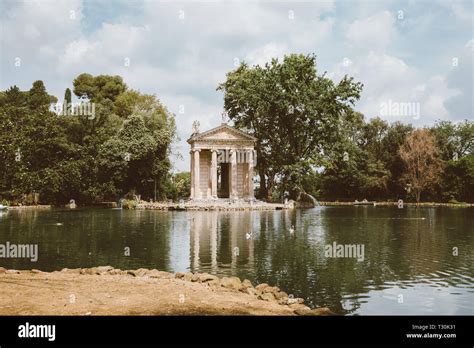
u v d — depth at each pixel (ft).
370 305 57.06
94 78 453.58
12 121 326.85
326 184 447.42
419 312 54.08
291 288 65.98
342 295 61.93
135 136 336.08
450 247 105.40
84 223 175.83
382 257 91.91
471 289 64.90
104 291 56.13
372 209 300.40
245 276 74.18
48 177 312.09
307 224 171.12
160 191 369.50
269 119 344.08
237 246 108.58
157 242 116.78
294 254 96.37
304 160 329.11
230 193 339.36
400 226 160.15
